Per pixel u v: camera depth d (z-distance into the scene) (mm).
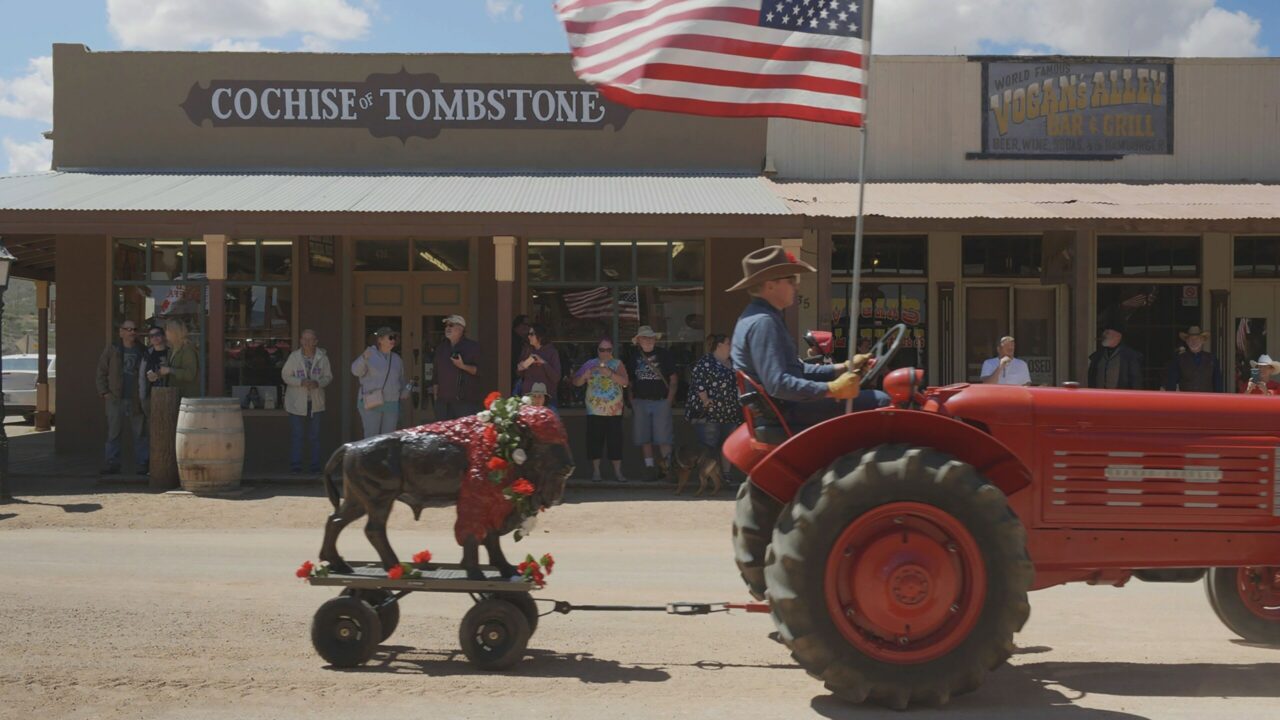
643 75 5965
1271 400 4922
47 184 13453
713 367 11602
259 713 4391
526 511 5230
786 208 12172
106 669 5051
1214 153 15039
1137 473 4773
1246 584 5578
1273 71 15047
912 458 4324
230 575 7480
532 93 14703
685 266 14523
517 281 14531
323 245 14703
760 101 5914
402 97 14672
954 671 4289
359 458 5266
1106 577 4895
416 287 15109
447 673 5039
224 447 11289
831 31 5895
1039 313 15453
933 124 14992
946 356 15320
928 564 4344
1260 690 4754
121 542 8852
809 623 4309
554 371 12148
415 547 8695
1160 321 15328
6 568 7680
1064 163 15016
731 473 12539
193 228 11930
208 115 14625
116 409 12594
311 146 14672
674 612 5188
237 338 14578
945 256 15336
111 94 14625
